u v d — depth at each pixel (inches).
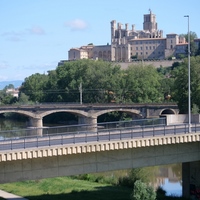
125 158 2728.8
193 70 7593.5
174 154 2896.2
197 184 3134.8
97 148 2561.5
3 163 2396.7
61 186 3636.8
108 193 3380.9
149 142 2726.4
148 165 2805.1
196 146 2972.4
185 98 7564.0
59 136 2657.5
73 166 2578.7
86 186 3661.4
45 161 2501.2
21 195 3385.8
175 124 3174.2
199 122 3553.2
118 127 3016.7
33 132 2765.7
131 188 3634.4
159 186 3713.1
